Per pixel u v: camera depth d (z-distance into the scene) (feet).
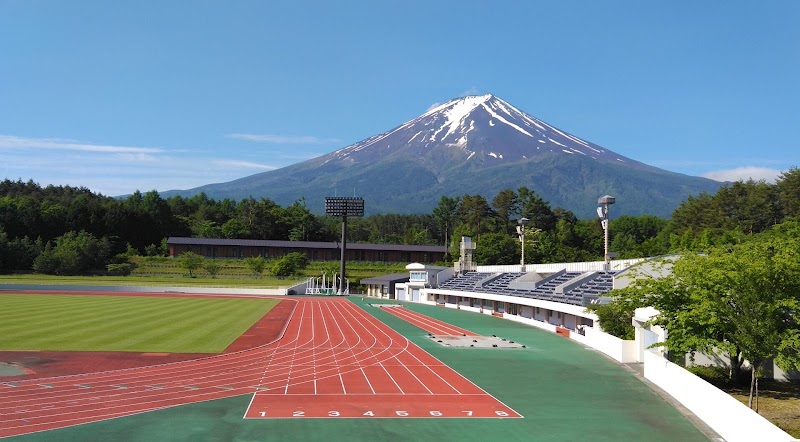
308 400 87.86
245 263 508.53
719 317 88.12
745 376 104.73
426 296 349.41
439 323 216.13
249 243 536.83
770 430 57.31
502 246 472.03
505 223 613.52
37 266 443.73
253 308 259.39
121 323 184.14
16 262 450.71
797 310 86.17
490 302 274.77
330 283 452.76
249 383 99.81
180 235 627.05
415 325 206.49
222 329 176.55
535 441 70.13
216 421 75.77
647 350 112.27
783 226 221.25
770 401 91.40
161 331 167.12
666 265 149.59
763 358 85.87
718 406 74.23
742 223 363.76
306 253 547.90
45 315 202.59
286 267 472.44
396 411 82.38
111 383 97.86
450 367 119.65
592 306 158.20
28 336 150.61
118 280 418.72
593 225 575.38
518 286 250.16
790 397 94.07
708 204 402.52
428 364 122.83
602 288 190.90
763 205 361.10
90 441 67.31
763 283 85.61
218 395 90.33
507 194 621.72
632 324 141.49
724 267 89.45
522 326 208.85
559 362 127.44
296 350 139.33
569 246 516.32
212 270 467.52
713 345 91.20
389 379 105.40
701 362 112.57
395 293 386.93
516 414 82.17
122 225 566.36
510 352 142.31
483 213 609.42
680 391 90.17
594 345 149.69
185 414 78.84
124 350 132.36
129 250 522.06
